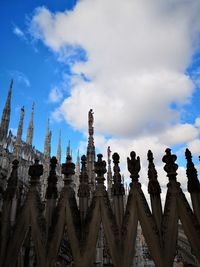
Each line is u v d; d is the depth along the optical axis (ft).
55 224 18.26
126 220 17.57
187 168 18.33
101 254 57.26
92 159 63.21
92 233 17.65
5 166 84.84
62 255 61.05
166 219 17.01
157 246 16.46
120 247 16.90
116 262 16.58
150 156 19.53
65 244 62.54
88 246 17.29
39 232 18.06
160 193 18.17
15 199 19.89
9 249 17.98
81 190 19.85
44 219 18.48
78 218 18.42
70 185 19.72
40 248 17.69
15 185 20.06
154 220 17.25
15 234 18.30
